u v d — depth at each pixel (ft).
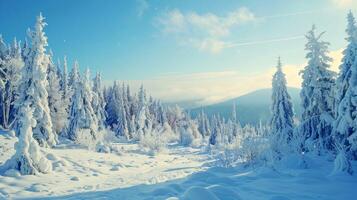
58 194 39.65
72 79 208.74
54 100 141.79
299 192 32.09
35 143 60.64
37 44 94.79
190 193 27.30
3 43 165.07
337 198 29.35
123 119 209.56
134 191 36.22
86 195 36.45
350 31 59.82
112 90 246.47
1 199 37.37
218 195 29.37
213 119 293.64
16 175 54.80
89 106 133.59
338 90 60.64
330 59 73.72
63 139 127.13
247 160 54.34
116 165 82.12
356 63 55.83
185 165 82.53
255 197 30.19
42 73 94.94
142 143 139.85
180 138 202.49
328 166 48.98
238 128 249.34
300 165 47.93
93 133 129.80
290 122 89.35
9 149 83.15
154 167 85.87
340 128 56.18
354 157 53.06
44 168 60.54
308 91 74.28
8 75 140.77
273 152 53.16
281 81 91.61
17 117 99.40
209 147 151.84
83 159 84.53
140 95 236.63
